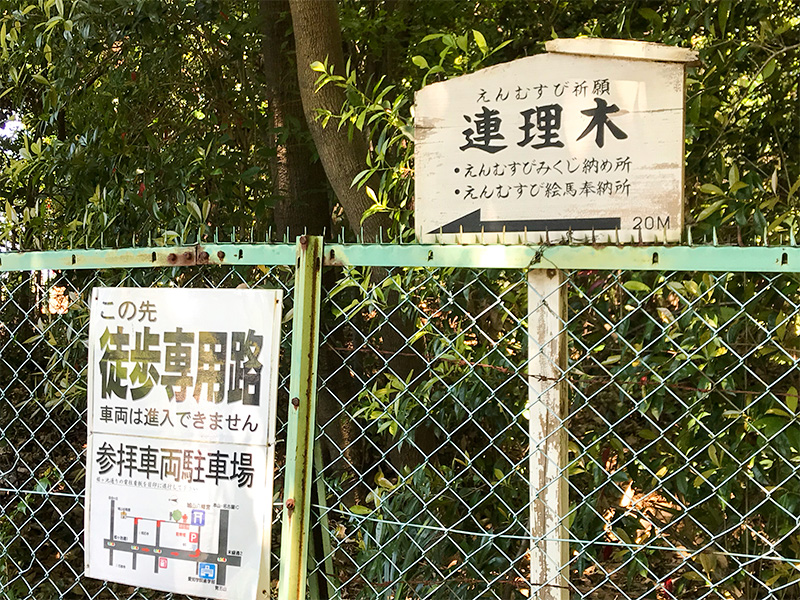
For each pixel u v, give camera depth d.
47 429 4.33
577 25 3.22
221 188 3.35
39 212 3.00
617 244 1.63
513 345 2.42
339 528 2.81
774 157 2.61
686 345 2.00
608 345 2.43
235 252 1.90
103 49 3.31
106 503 2.02
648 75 1.67
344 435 3.56
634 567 2.29
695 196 2.48
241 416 1.91
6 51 3.04
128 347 2.00
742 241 2.29
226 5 3.59
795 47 2.33
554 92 1.73
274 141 3.89
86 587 3.65
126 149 3.32
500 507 2.49
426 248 1.76
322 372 3.56
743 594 2.35
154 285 2.44
